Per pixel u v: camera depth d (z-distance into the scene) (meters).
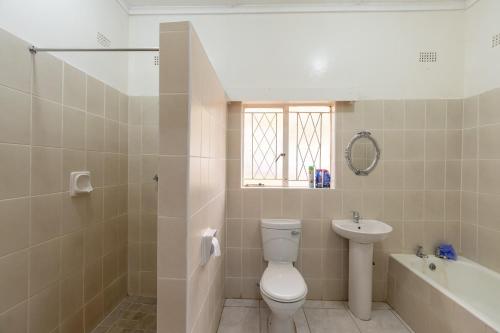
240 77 2.14
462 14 2.07
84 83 1.61
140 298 2.08
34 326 1.25
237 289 2.16
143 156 2.11
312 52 2.12
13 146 1.13
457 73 2.08
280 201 2.15
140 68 2.14
